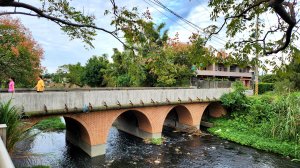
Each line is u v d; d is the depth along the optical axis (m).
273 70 4.92
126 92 18.88
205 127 27.62
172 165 16.30
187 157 17.86
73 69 48.25
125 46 6.20
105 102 17.45
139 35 5.96
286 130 18.55
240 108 26.25
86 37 6.14
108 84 38.16
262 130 21.81
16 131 6.06
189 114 25.02
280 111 21.33
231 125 25.12
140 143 21.16
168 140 22.23
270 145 19.30
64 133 23.61
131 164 16.33
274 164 16.64
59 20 5.72
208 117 29.03
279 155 18.33
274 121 20.72
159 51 6.43
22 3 5.13
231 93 26.47
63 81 49.59
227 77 46.88
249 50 4.89
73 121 18.80
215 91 26.91
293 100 20.38
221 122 26.67
